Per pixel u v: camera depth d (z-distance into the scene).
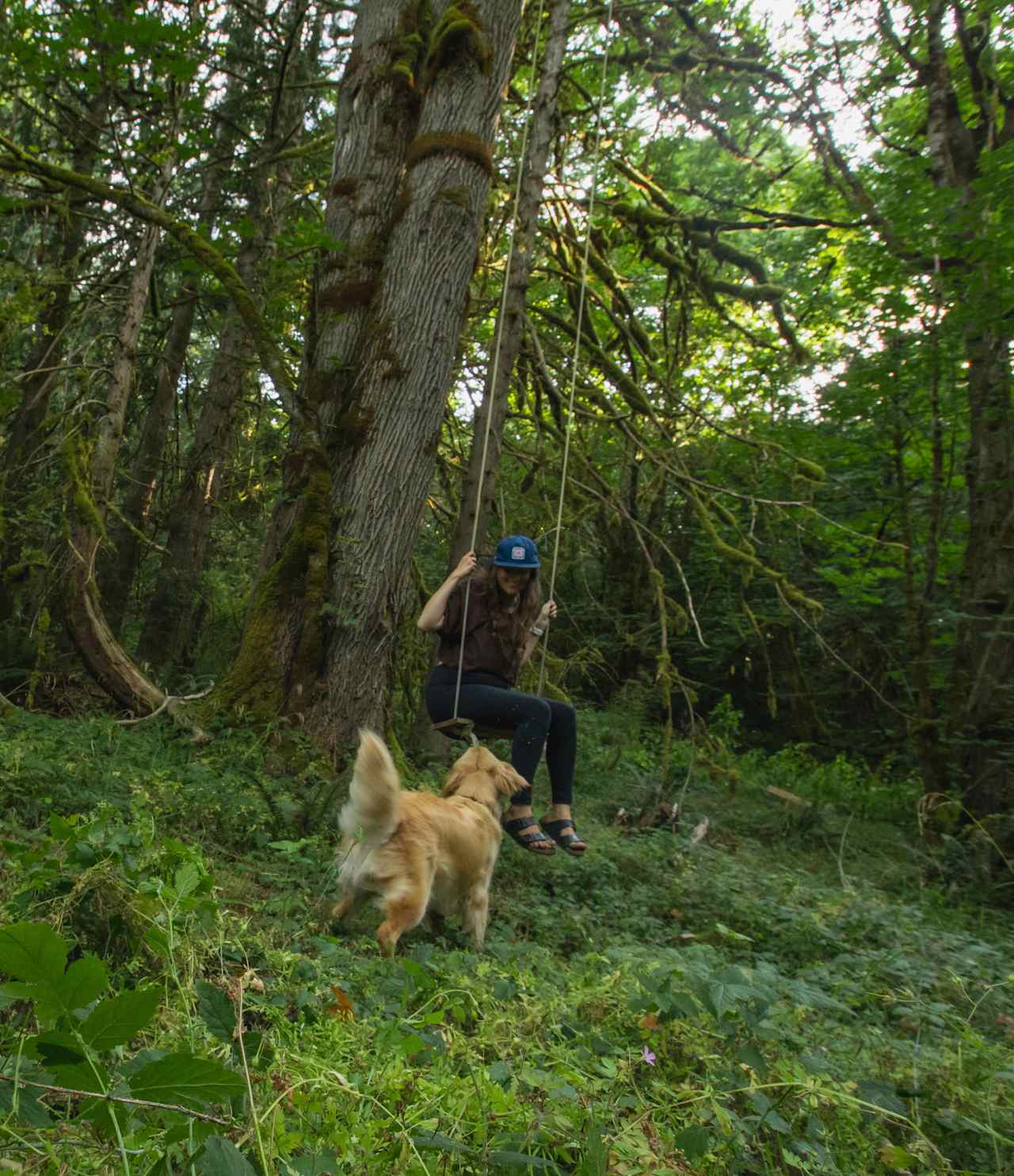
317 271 8.13
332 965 3.55
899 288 10.39
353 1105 2.25
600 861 6.61
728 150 15.66
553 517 12.14
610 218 14.20
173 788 5.48
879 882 8.77
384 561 7.57
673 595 17.88
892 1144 2.88
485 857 4.69
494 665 5.44
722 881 6.71
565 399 11.46
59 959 1.59
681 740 14.22
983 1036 4.18
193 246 8.00
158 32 6.69
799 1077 2.70
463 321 7.96
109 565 14.02
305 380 7.95
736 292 14.51
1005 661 9.85
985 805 9.67
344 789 5.90
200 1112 1.91
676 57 13.75
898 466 11.38
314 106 14.62
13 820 4.32
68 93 10.83
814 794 12.79
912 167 10.73
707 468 15.01
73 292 11.59
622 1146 2.28
